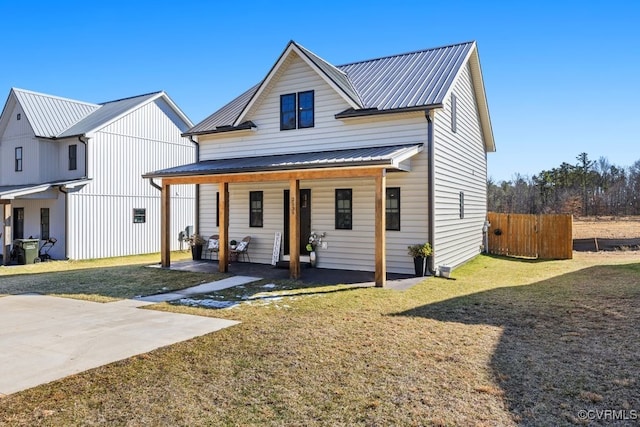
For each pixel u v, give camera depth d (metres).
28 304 8.54
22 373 4.69
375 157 9.74
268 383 4.36
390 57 16.20
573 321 6.74
